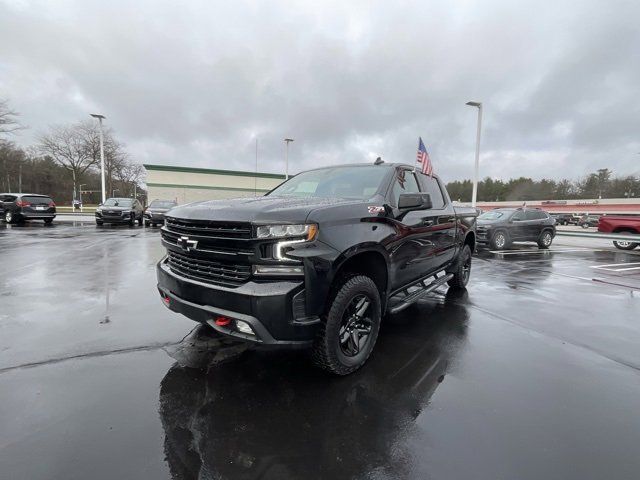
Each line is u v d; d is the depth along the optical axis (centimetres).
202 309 260
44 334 360
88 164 4716
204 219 264
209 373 290
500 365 315
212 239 259
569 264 932
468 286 632
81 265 735
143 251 941
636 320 448
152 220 1897
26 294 508
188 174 3825
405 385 279
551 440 216
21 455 194
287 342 245
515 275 754
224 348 335
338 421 232
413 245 376
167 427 222
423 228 399
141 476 183
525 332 398
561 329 410
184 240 278
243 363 308
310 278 245
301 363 310
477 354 338
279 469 191
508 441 214
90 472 184
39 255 860
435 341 368
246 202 294
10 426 217
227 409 242
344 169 407
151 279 608
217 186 3925
